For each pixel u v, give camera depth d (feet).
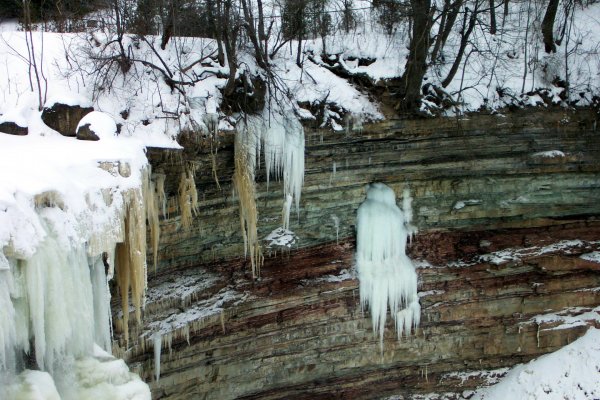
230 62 47.60
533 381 57.77
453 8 50.83
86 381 33.50
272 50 54.19
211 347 50.19
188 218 47.42
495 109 56.13
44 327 31.68
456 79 56.80
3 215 28.86
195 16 51.93
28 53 43.83
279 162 51.57
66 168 34.50
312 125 52.49
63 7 57.77
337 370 57.11
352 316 56.85
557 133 57.77
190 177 46.55
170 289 48.32
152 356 46.32
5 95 43.06
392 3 54.54
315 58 55.67
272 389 54.65
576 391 55.88
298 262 55.26
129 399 34.81
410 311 57.93
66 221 32.35
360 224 56.29
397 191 57.11
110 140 40.45
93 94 44.29
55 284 31.53
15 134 40.29
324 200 55.31
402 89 53.83
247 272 52.80
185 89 47.75
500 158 57.21
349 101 53.88
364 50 55.67
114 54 47.21
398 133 54.90
